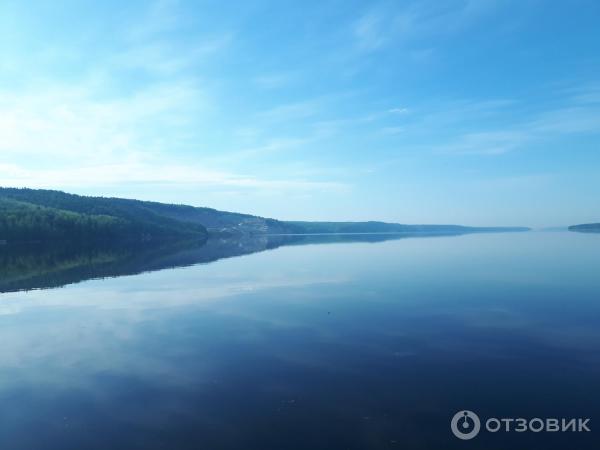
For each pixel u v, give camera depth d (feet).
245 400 42.60
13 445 34.73
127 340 65.62
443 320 75.10
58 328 73.56
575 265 159.43
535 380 46.24
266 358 55.77
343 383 46.47
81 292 112.16
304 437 35.04
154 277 143.95
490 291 103.60
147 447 34.01
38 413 40.63
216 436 35.47
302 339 64.75
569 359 52.85
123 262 207.31
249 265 185.78
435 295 99.96
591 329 66.95
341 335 66.59
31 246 369.91
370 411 39.60
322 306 89.86
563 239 419.95
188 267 179.11
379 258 211.41
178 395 44.19
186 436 35.58
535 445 33.32
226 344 62.64
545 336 63.41
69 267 182.60
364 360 54.13
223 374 50.08
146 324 75.92
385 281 125.90
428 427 36.40
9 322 78.28
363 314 81.35
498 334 65.16
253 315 82.23
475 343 60.75
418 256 219.00
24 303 97.14
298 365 52.75
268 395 43.68
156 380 48.57
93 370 52.31
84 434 36.35
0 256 253.03
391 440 34.35
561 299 91.56
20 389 46.55
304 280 131.95
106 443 34.76
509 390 43.78
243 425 37.32
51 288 119.96
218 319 79.20
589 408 39.45
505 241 391.65
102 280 136.67
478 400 41.55
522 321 72.95
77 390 46.11
